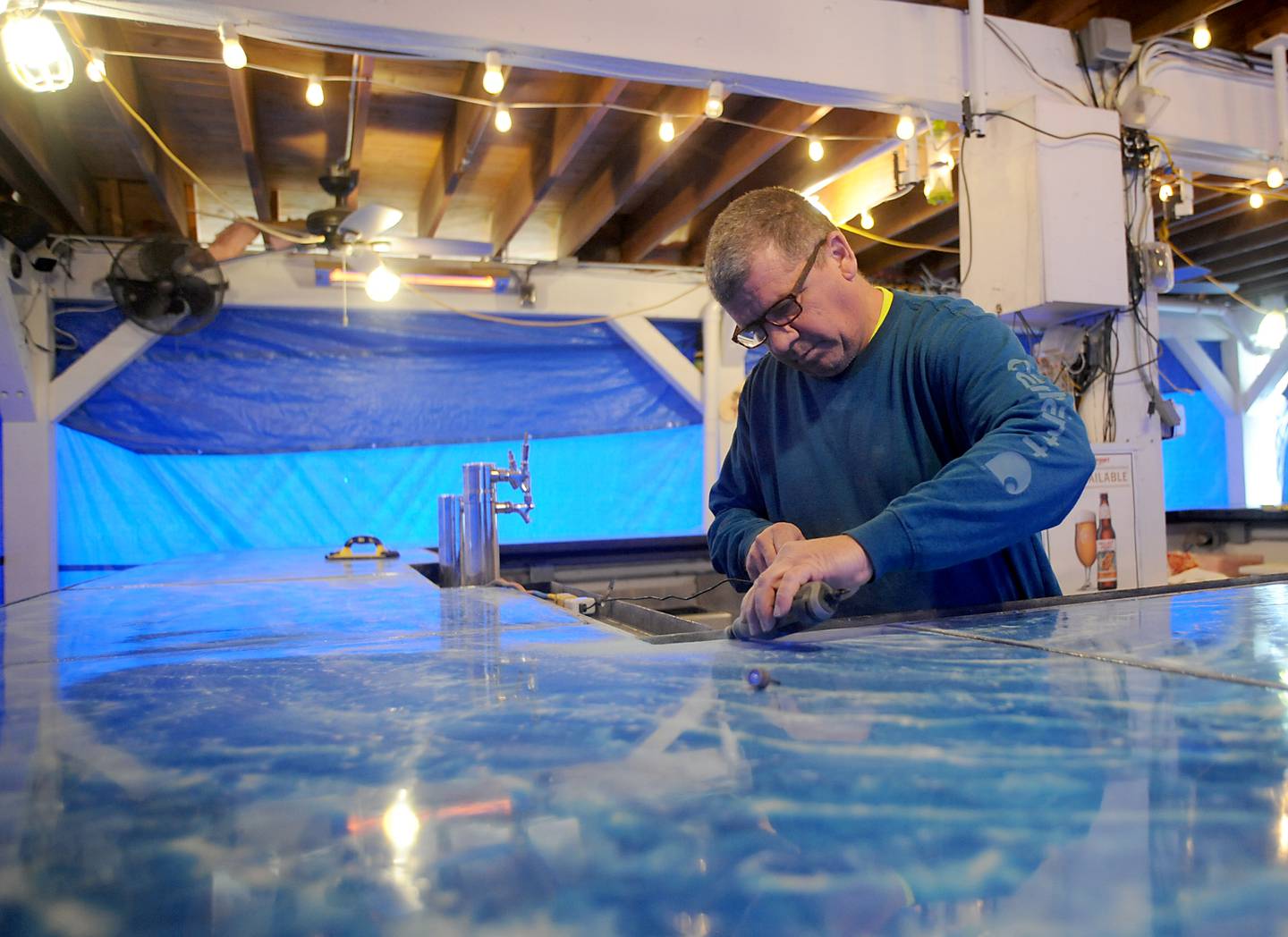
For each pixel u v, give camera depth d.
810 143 3.86
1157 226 5.12
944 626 1.07
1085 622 1.06
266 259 4.99
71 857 0.42
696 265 5.64
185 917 0.36
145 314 4.16
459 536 2.18
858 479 1.43
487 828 0.44
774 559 1.16
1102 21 3.13
